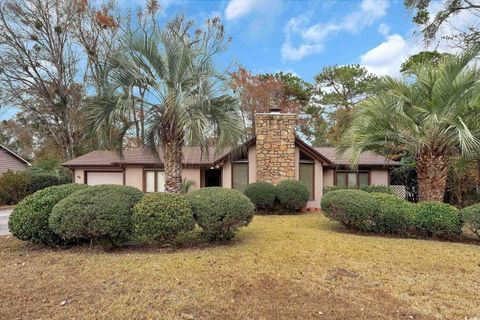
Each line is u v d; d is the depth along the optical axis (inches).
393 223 294.8
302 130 1077.8
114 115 326.6
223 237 262.8
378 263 208.7
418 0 428.5
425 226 289.1
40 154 1080.2
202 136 328.8
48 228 235.5
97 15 791.1
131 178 626.8
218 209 246.8
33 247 245.6
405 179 632.4
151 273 182.7
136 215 228.4
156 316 132.5
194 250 235.3
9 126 1058.1
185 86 357.1
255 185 469.1
